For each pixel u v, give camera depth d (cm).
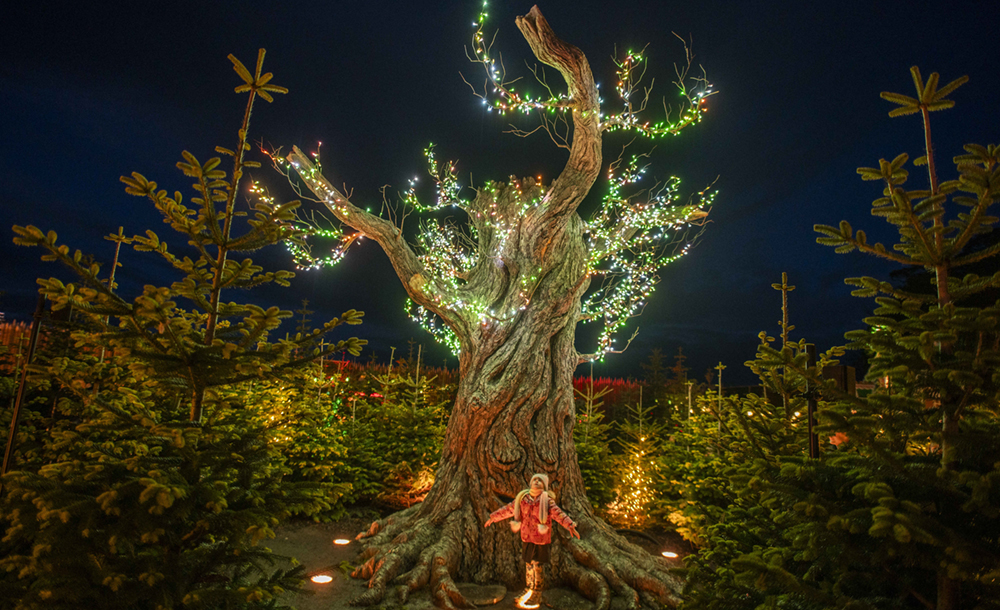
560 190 740
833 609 248
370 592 568
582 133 716
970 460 261
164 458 294
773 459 393
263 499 313
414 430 988
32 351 389
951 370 241
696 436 856
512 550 659
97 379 358
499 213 818
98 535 266
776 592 292
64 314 391
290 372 347
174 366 309
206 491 282
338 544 741
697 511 543
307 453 845
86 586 269
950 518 249
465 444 709
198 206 335
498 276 791
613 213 870
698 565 354
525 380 713
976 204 269
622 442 1026
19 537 288
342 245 773
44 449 405
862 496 261
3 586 282
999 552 230
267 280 355
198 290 345
